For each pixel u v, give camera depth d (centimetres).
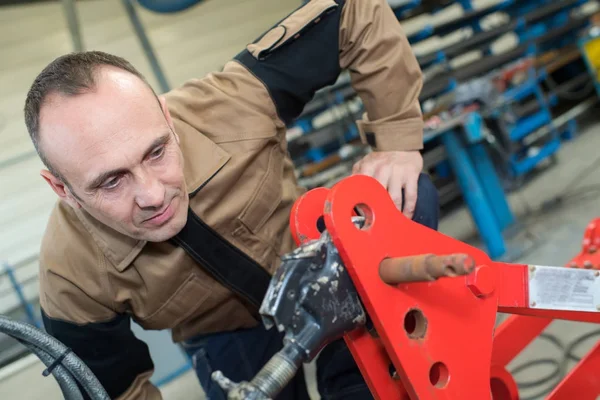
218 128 97
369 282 60
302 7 107
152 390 99
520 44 341
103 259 90
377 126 106
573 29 383
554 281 75
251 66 103
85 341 90
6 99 357
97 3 386
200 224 91
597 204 268
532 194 308
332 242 61
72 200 82
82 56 73
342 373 110
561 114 389
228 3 436
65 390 72
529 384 170
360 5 104
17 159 354
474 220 251
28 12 367
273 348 124
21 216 354
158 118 72
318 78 106
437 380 66
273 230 103
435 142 299
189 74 419
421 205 106
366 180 63
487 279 68
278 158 107
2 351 283
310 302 58
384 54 104
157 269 92
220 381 57
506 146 294
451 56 326
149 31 404
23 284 342
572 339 180
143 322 100
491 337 70
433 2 334
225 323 112
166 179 74
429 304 65
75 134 67
